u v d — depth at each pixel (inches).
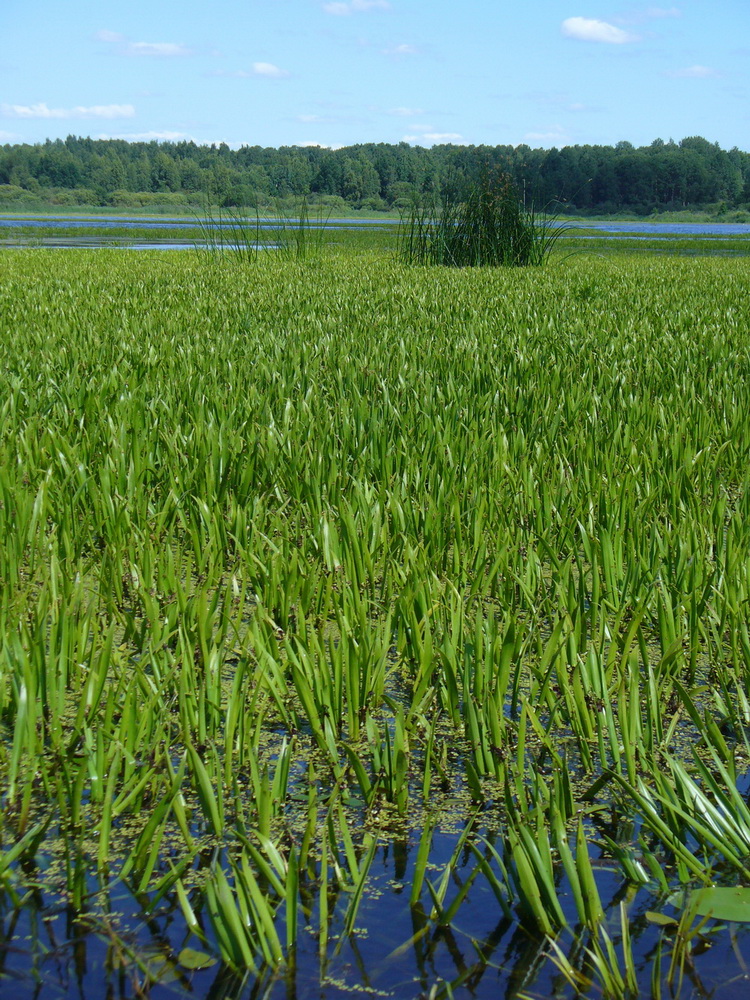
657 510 145.6
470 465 159.6
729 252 1213.1
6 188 4665.4
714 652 106.3
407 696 98.0
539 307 399.5
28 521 132.0
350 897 68.9
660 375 241.0
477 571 118.0
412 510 132.9
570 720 87.8
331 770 84.3
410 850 74.8
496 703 88.7
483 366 244.1
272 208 945.5
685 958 63.2
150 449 161.3
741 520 134.3
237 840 74.2
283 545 122.1
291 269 645.9
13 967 61.9
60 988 60.1
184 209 4365.2
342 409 191.9
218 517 132.7
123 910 67.4
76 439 166.4
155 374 228.2
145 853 70.1
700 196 4303.6
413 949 63.8
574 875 66.2
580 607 105.6
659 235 1878.7
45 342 271.0
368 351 271.9
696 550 117.9
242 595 106.5
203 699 84.2
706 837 72.7
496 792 81.8
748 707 92.5
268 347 273.9
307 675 91.2
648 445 174.1
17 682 85.3
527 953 63.7
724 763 86.4
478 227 756.6
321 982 60.7
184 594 106.2
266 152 4751.5
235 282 519.2
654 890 69.9
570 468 154.3
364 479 148.1
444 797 81.6
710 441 179.6
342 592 108.4
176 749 86.1
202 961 62.4
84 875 68.9
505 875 68.0
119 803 75.2
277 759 86.1
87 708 88.4
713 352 274.7
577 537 138.7
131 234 1614.2
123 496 144.8
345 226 2223.2
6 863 68.2
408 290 475.8
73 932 65.2
